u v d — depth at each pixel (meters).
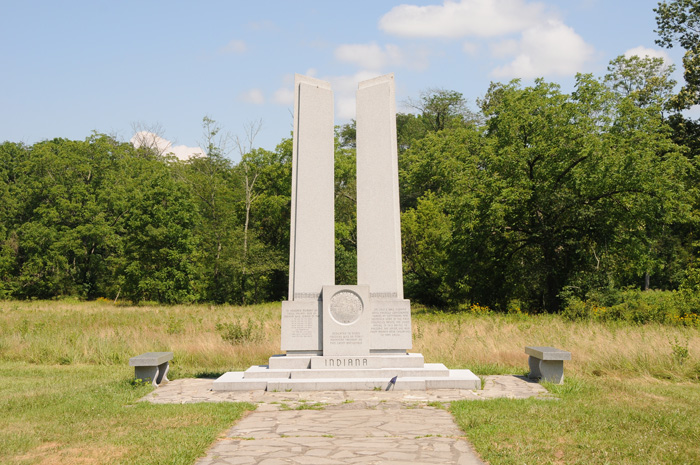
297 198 12.36
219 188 57.25
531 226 35.81
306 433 7.86
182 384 12.09
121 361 16.27
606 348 14.73
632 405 9.51
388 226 12.25
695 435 7.52
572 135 33.50
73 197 61.31
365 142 12.57
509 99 35.47
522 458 6.49
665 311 22.84
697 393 10.90
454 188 36.06
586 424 8.02
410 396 10.46
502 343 16.50
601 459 6.49
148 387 11.51
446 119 72.69
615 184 33.09
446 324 21.41
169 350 16.84
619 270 36.69
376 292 12.13
